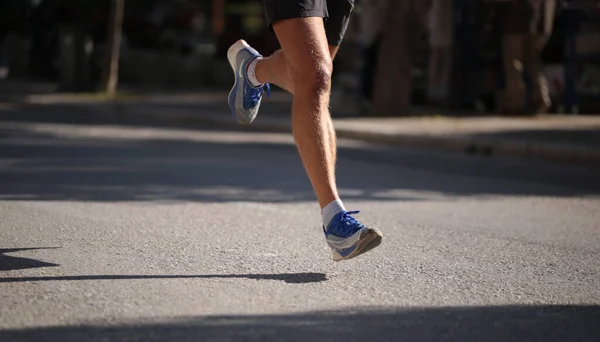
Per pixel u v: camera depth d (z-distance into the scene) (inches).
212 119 890.1
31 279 241.3
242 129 842.2
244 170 510.3
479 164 587.2
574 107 880.3
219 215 351.9
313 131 247.8
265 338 194.1
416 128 751.1
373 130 737.6
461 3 903.7
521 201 422.3
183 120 923.4
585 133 709.9
